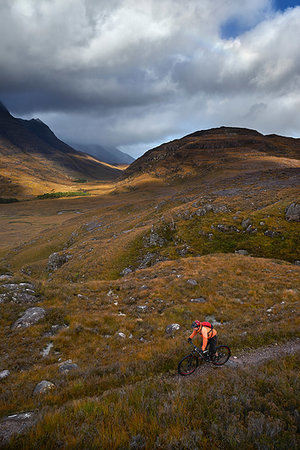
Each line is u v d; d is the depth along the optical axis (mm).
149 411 5125
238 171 164000
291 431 4301
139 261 41844
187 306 16078
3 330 12484
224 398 5309
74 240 76188
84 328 12984
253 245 35719
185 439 4098
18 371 9430
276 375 6418
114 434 4328
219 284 19969
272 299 16719
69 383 7742
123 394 5996
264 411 4953
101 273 41156
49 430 4688
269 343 10102
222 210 49188
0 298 15133
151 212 79062
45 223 164125
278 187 63844
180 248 39375
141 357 9820
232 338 10711
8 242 116375
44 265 61094
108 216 94688
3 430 5184
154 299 17484
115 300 17812
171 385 6434
